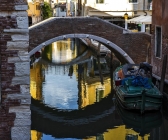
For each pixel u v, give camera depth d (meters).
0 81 5.97
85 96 16.47
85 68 24.50
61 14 73.69
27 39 5.96
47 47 38.75
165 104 14.13
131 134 11.80
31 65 25.91
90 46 33.56
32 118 13.48
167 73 14.81
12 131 6.09
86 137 11.62
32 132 12.05
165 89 14.38
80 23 17.80
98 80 20.47
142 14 28.78
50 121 13.21
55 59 29.06
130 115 13.26
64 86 18.55
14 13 5.86
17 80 6.01
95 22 18.02
